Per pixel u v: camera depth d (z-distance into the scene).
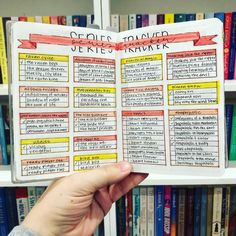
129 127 0.41
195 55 0.37
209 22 0.36
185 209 0.85
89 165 0.41
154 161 0.40
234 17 0.78
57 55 0.38
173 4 0.98
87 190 0.44
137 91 0.40
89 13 1.00
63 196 0.45
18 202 0.86
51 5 1.00
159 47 0.38
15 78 0.36
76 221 0.48
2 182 0.74
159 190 0.84
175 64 0.38
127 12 0.99
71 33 0.38
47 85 0.38
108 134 0.41
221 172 0.37
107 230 0.83
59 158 0.39
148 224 0.86
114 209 0.82
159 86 0.39
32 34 0.36
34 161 0.38
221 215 0.85
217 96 0.37
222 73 0.36
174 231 0.86
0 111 0.84
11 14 1.00
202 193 0.84
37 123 0.37
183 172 0.39
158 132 0.40
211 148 0.38
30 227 0.44
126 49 0.40
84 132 0.40
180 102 0.38
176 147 0.39
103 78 0.40
